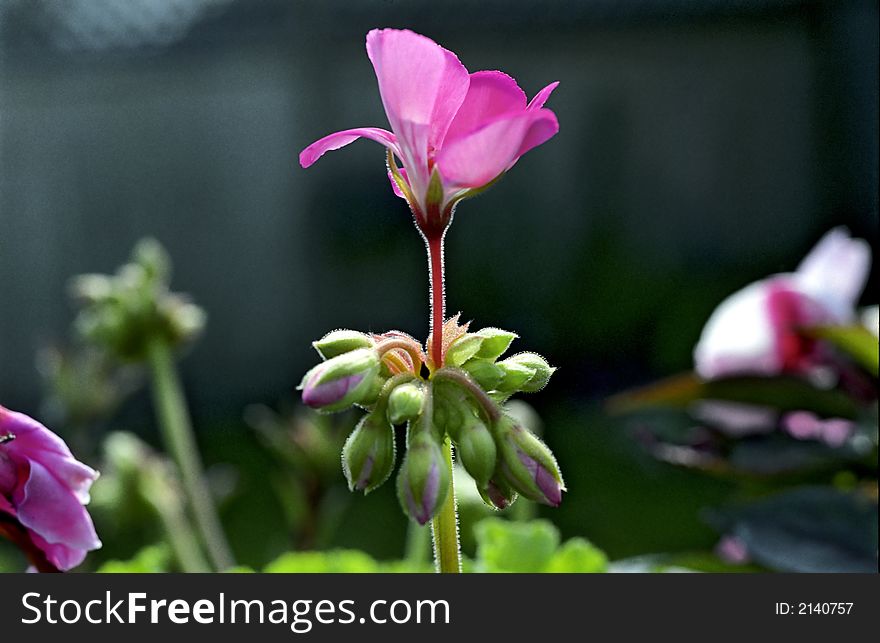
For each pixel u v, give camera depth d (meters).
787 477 3.44
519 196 15.85
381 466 1.82
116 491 3.72
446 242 15.52
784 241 15.56
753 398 3.43
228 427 12.21
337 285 14.67
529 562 3.08
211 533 3.87
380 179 14.78
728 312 3.61
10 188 14.16
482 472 1.79
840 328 3.19
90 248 14.45
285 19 14.55
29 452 1.91
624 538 7.45
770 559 2.99
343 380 1.79
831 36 14.40
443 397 1.85
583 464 9.80
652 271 15.38
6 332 13.66
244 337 14.55
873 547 3.00
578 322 14.58
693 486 8.93
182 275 14.67
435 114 1.88
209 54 14.55
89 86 14.43
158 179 14.67
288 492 3.98
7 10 13.95
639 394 3.45
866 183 13.57
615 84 15.94
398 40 1.82
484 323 14.90
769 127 15.64
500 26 14.84
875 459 3.34
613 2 14.91
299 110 14.66
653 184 15.95
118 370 4.74
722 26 15.34
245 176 14.76
